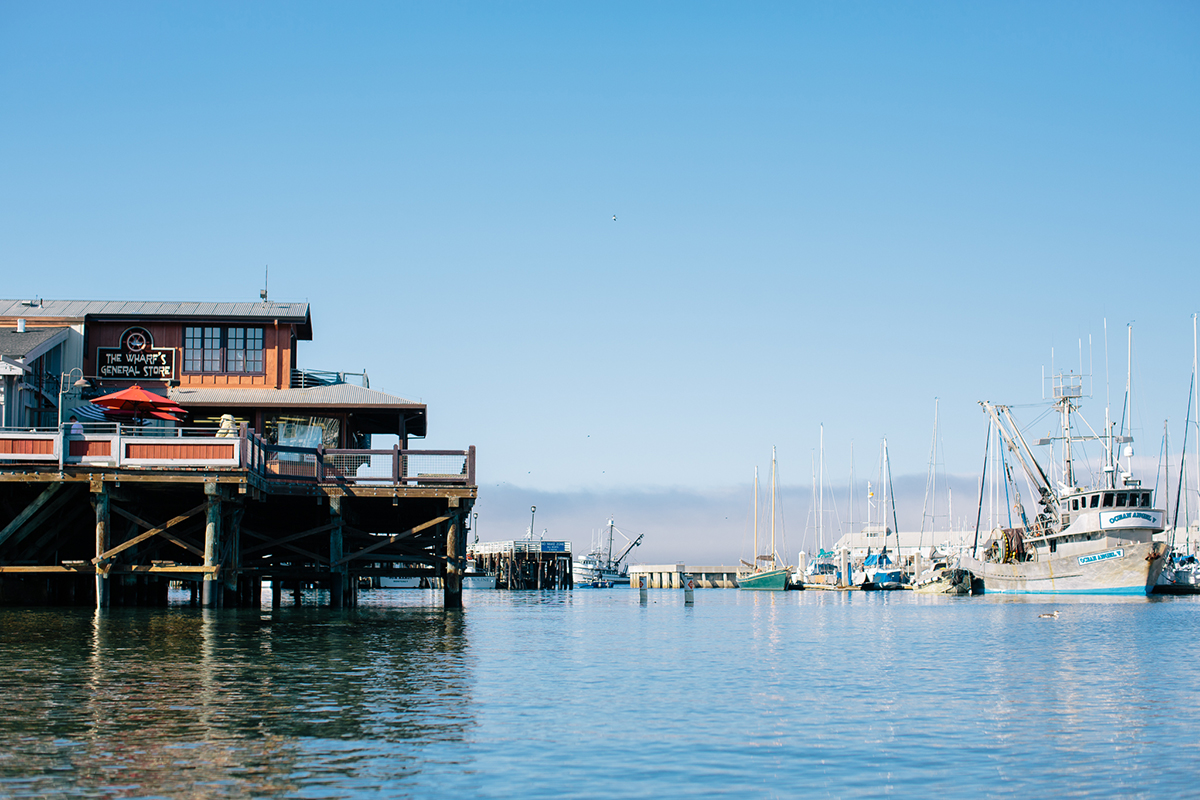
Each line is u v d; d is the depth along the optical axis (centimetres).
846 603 8038
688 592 7075
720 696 1931
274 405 4891
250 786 1161
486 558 15362
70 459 3434
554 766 1302
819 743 1486
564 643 3086
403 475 4234
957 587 9625
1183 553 11181
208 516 3528
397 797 1142
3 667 2020
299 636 2848
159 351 5178
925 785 1252
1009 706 1866
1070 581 7888
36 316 5053
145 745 1338
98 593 3441
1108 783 1272
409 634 3117
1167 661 2719
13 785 1141
